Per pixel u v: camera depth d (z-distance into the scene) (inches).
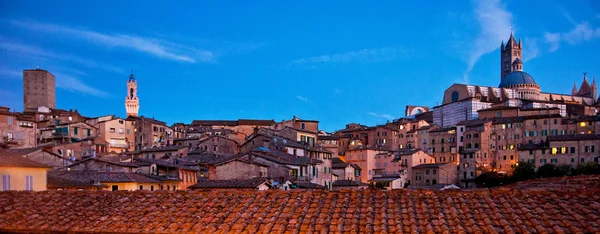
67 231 841.5
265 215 841.5
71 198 978.1
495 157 6368.1
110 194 984.9
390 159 6003.9
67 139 5216.5
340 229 763.4
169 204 917.2
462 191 876.0
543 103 7780.5
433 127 7007.9
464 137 6491.1
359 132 7549.2
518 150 5959.6
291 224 800.3
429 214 794.8
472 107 7603.4
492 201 813.9
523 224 727.1
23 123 4461.1
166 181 2714.1
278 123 6776.6
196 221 837.8
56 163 2923.2
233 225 812.0
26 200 981.8
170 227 822.5
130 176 2487.7
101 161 2812.5
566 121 6102.4
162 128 6501.0
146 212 891.4
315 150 4279.0
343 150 6811.0
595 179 1273.4
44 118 6156.5
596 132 5880.9
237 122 7391.7
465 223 753.6
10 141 4168.3
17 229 861.8
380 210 824.9
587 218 717.9
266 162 3122.5
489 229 720.3
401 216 794.2
